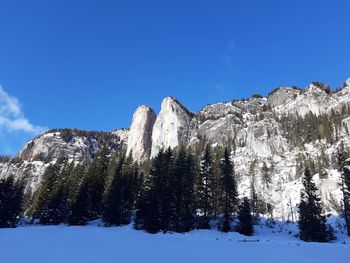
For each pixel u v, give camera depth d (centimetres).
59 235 4066
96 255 2370
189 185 6297
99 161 8300
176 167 6556
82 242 3278
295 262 2345
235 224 6200
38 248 2609
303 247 3681
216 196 6756
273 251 3078
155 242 3653
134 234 4778
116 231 5225
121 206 6612
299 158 13750
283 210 9712
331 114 18550
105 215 6356
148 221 5447
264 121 19238
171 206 5712
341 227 6606
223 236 5097
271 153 16700
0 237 3484
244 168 14412
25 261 1967
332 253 3038
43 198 7744
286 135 18150
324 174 10969
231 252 2889
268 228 6450
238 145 18800
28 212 9062
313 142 16188
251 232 5631
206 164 6856
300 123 18688
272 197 10756
